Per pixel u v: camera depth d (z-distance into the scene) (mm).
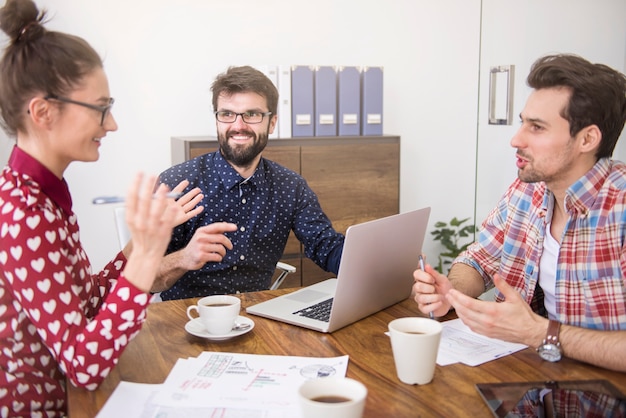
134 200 1096
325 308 1590
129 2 3283
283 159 3326
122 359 1294
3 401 1208
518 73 2367
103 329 1118
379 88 3523
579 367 1235
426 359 1143
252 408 1061
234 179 2076
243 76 2031
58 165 1242
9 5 1155
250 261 2117
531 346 1284
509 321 1280
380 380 1182
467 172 4184
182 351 1335
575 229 1480
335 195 3484
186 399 1096
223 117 2041
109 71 3299
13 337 1205
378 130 3564
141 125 3400
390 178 3602
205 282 2057
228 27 3486
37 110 1163
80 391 1157
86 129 1211
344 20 3725
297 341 1391
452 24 3971
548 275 1590
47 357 1253
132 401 1090
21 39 1167
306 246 2191
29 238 1133
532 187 1676
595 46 2303
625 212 1417
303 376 1191
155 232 1122
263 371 1215
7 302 1186
